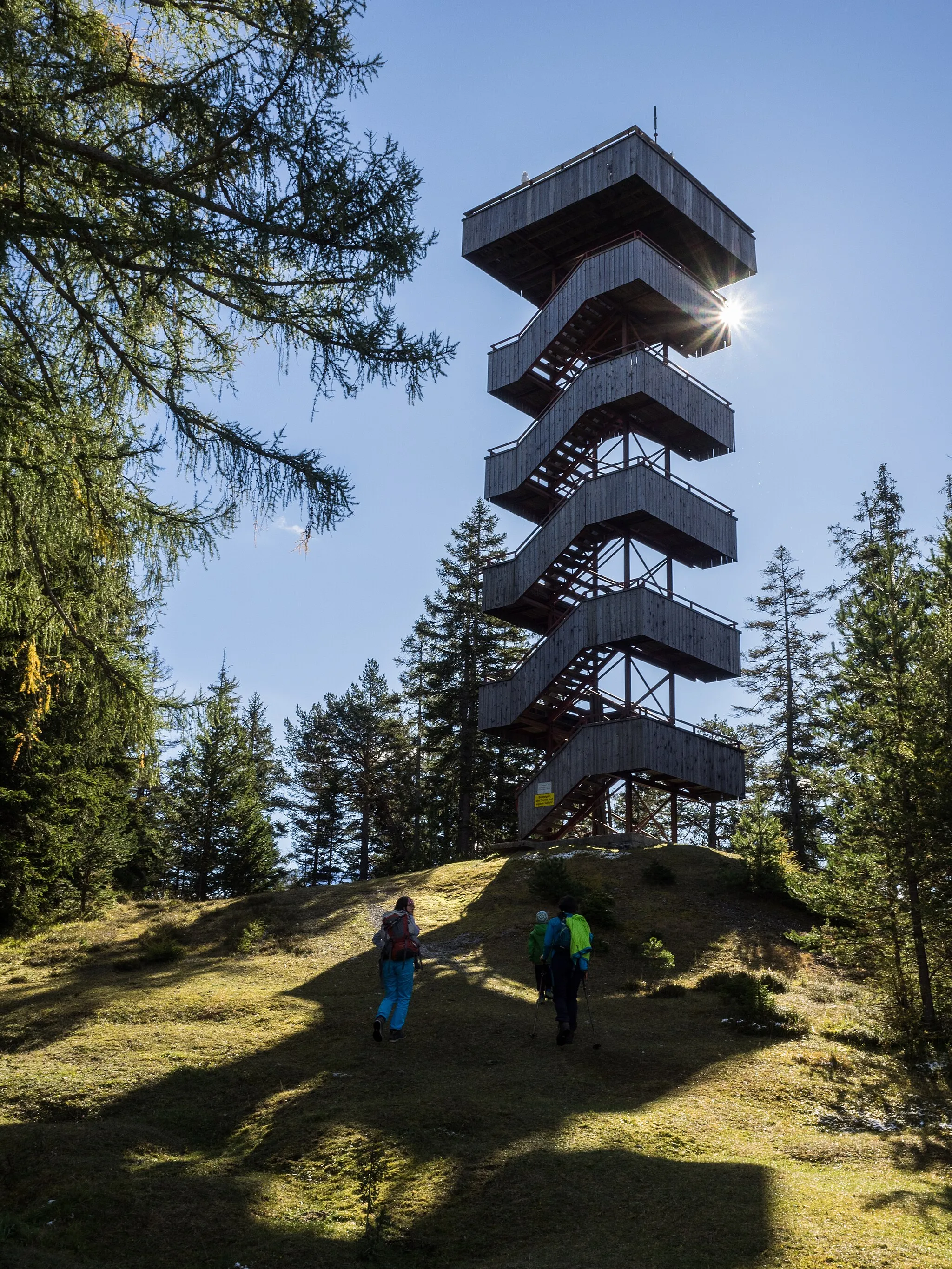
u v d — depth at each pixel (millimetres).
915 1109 11688
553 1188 8305
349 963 18875
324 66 8086
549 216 34125
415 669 55562
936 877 15617
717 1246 6980
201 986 16656
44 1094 11023
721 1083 12188
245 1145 9805
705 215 34938
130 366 8883
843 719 17297
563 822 34562
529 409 37719
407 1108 10234
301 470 8930
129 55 8672
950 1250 6902
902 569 17828
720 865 27375
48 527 8641
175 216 7930
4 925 22891
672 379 32719
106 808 27828
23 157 7812
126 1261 7117
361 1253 7305
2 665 18203
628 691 31078
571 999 13336
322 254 8547
